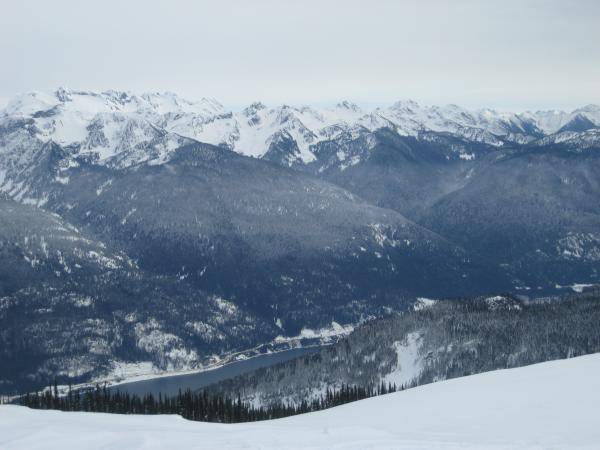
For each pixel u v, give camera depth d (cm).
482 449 7762
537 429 8781
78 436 8981
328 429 9231
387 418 10631
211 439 8669
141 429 9806
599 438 8106
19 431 9625
